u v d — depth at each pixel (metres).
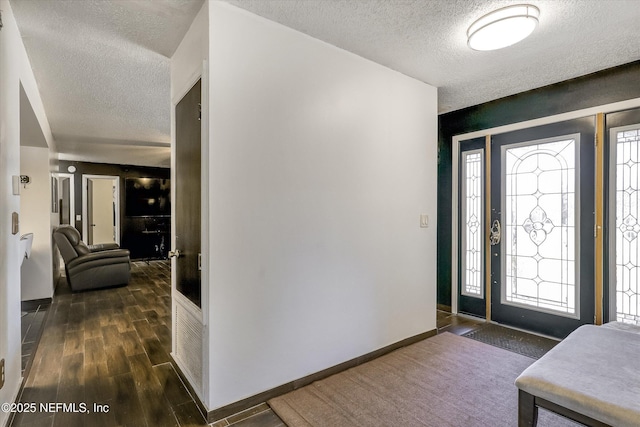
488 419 1.83
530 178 3.17
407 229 2.88
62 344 2.85
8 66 1.81
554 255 3.01
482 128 3.54
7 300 1.78
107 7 1.90
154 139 5.37
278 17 1.99
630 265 2.62
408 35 2.20
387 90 2.70
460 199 3.74
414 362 2.52
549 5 1.86
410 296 2.91
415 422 1.81
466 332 3.18
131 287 5.12
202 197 1.86
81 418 1.84
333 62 2.34
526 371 1.48
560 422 1.78
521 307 3.22
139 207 8.33
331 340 2.35
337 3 1.85
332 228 2.35
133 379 2.26
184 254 2.25
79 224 7.62
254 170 1.96
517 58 2.53
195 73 1.99
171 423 1.80
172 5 1.88
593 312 2.78
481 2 1.85
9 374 1.83
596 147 2.76
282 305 2.09
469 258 3.67
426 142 3.03
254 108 1.96
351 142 2.46
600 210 2.74
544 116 3.08
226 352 1.86
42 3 1.85
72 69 2.73
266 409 1.94
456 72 2.79
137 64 2.66
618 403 1.21
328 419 1.83
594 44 2.31
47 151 4.33
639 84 2.56
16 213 1.98
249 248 1.95
